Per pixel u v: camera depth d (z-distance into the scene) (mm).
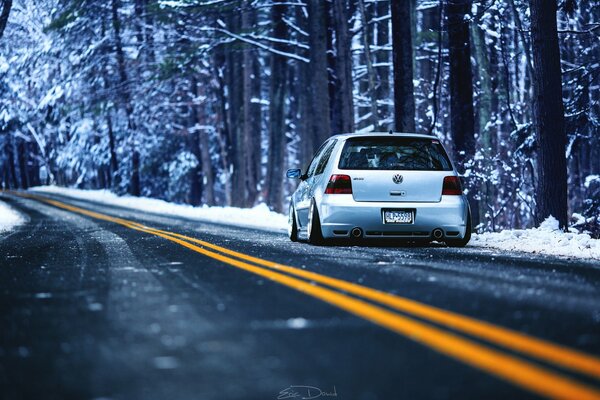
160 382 4457
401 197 15281
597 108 28875
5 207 53375
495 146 46219
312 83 36969
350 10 46469
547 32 19562
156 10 43719
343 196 15242
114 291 8578
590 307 7051
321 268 10672
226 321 6453
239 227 26734
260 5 43844
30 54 65812
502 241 16141
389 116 54406
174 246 15758
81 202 63125
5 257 13883
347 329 6008
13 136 107812
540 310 6879
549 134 19578
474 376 4477
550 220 19391
